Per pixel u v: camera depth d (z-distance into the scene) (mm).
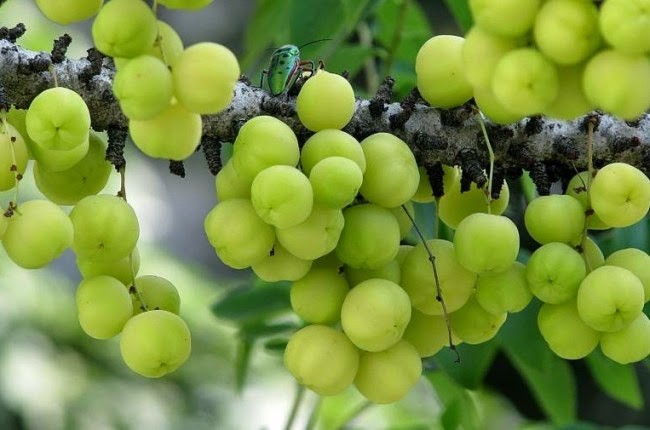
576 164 803
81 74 778
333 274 771
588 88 704
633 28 690
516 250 757
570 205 766
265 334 998
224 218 752
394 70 993
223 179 761
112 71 783
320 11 950
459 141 794
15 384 1606
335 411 1242
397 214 781
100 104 779
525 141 797
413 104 792
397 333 758
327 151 751
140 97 719
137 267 779
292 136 749
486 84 719
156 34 724
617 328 754
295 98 791
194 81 724
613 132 801
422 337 783
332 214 749
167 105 728
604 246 915
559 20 697
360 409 1014
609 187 756
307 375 764
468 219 760
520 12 702
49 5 736
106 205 753
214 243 755
